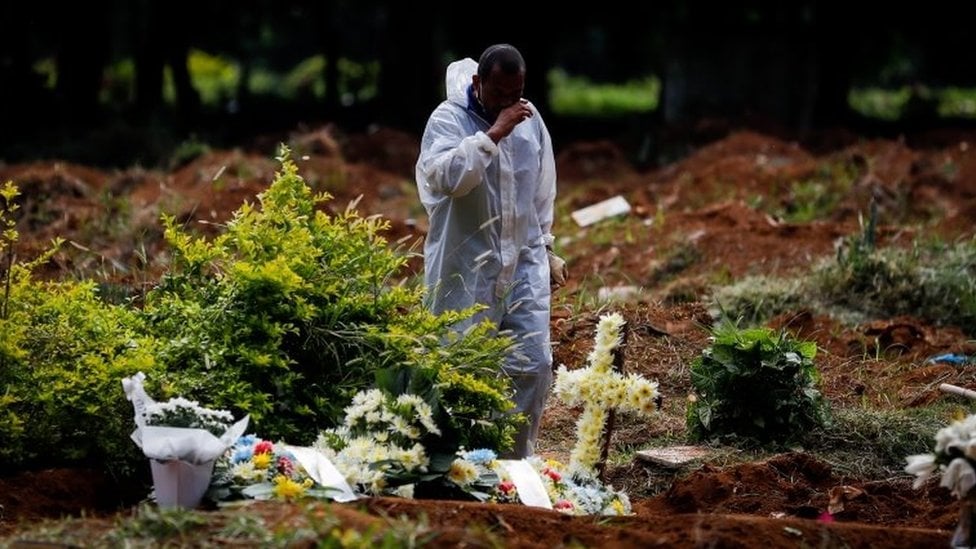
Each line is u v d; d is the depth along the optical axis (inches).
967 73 2075.5
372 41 2155.5
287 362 403.9
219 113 1723.7
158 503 349.1
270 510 326.0
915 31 1755.7
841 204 931.3
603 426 418.6
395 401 376.5
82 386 387.5
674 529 331.0
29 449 388.5
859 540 328.5
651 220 864.9
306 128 1293.1
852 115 1701.5
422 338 413.7
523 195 441.7
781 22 1503.4
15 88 1434.5
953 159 1091.3
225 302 413.7
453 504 337.7
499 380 413.7
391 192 1074.1
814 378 503.2
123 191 983.6
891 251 716.0
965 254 723.4
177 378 395.9
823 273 698.2
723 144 1149.7
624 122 1797.5
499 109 433.4
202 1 1697.8
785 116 1487.5
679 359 583.5
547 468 394.3
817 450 487.8
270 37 2482.8
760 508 421.7
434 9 1616.6
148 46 1491.1
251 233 428.8
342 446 373.7
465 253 440.5
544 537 323.3
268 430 395.2
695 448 491.8
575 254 814.5
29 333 400.8
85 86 1470.2
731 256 768.3
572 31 1838.1
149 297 438.0
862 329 643.5
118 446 387.5
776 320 644.7
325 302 423.2
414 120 1590.8
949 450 327.3
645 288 741.9
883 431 493.4
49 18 1475.1
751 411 495.2
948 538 333.7
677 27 1510.8
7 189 423.2
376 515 331.0
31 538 316.5
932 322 669.3
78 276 665.0
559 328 601.9
